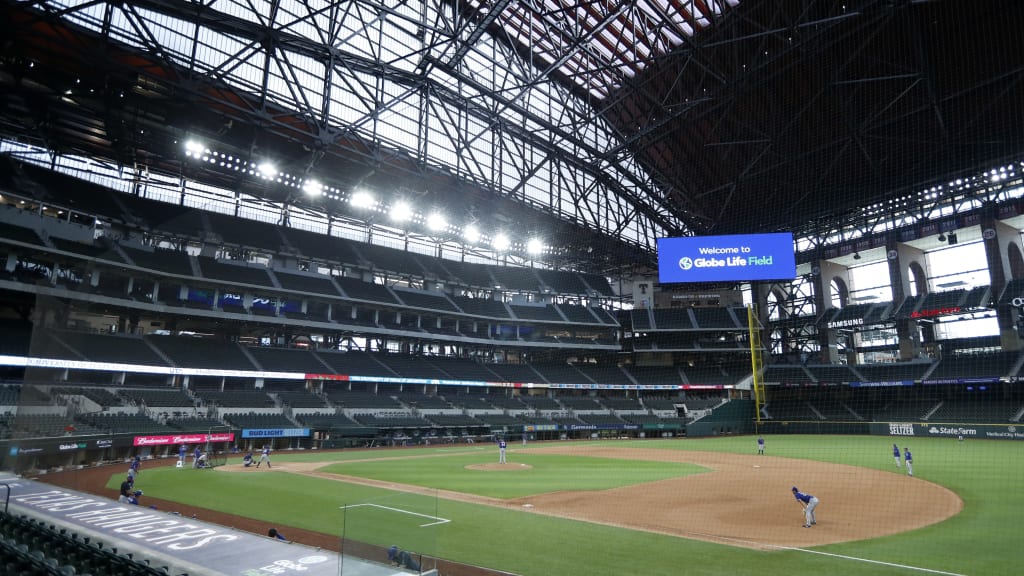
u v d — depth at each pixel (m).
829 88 42.47
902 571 10.92
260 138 37.34
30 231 36.72
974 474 25.55
